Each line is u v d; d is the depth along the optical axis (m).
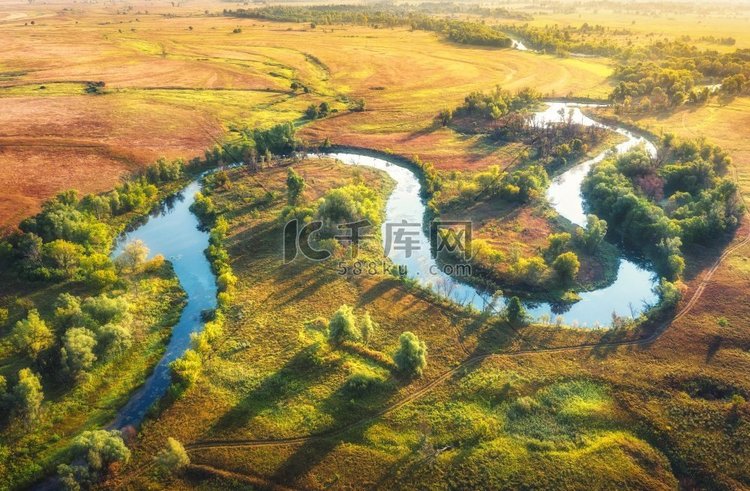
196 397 48.41
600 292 65.25
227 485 40.75
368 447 43.59
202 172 99.31
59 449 44.00
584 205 86.25
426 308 60.78
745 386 49.00
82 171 96.25
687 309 59.88
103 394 49.53
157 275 67.19
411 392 49.06
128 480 41.06
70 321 54.53
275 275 66.88
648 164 89.56
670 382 49.72
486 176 88.00
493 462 42.16
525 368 51.97
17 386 45.22
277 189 89.81
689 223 72.25
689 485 40.81
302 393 48.75
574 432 44.78
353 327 54.38
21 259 66.31
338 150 110.69
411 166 102.31
